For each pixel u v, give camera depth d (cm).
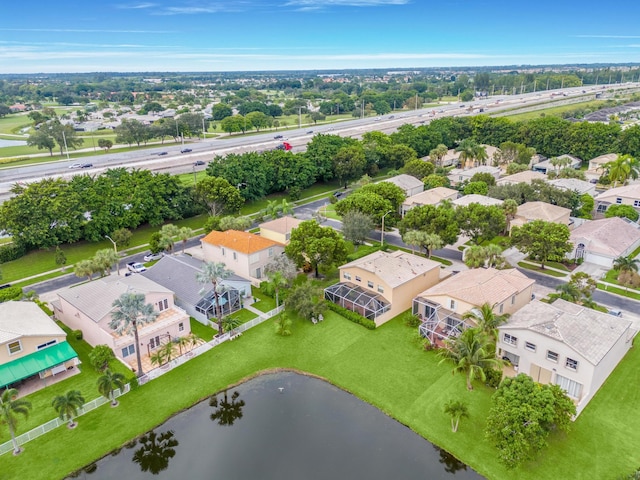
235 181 10044
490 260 6284
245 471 3653
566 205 8912
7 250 7631
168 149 15950
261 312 6006
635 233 7719
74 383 4672
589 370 4012
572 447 3697
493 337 4650
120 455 3844
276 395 4506
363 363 4906
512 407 3512
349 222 7512
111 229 8338
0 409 3656
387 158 13038
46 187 8100
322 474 3597
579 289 5700
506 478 3472
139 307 4512
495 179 11238
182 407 4359
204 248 7481
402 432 3994
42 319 5178
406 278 5862
